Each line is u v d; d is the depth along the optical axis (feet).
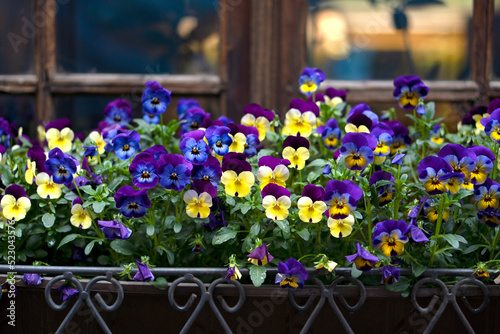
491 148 6.13
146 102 6.57
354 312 5.71
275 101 8.61
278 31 8.55
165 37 8.75
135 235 5.98
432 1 8.79
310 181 5.93
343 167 5.89
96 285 5.63
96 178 6.11
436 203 5.64
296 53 8.59
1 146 6.51
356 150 5.66
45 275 6.19
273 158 5.79
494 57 8.83
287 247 5.75
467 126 6.95
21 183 6.39
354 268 5.50
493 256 6.04
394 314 5.72
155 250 5.98
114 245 5.90
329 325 5.74
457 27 8.82
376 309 5.71
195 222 6.01
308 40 8.71
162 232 6.00
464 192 5.56
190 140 5.72
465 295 5.64
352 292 5.57
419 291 5.61
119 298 5.51
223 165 5.69
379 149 5.91
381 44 8.80
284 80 8.60
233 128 6.10
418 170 5.49
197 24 8.73
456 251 6.19
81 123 8.64
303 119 6.40
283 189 5.51
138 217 5.72
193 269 5.54
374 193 5.58
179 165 5.63
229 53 8.63
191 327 5.70
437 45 8.84
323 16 8.70
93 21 8.68
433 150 7.36
